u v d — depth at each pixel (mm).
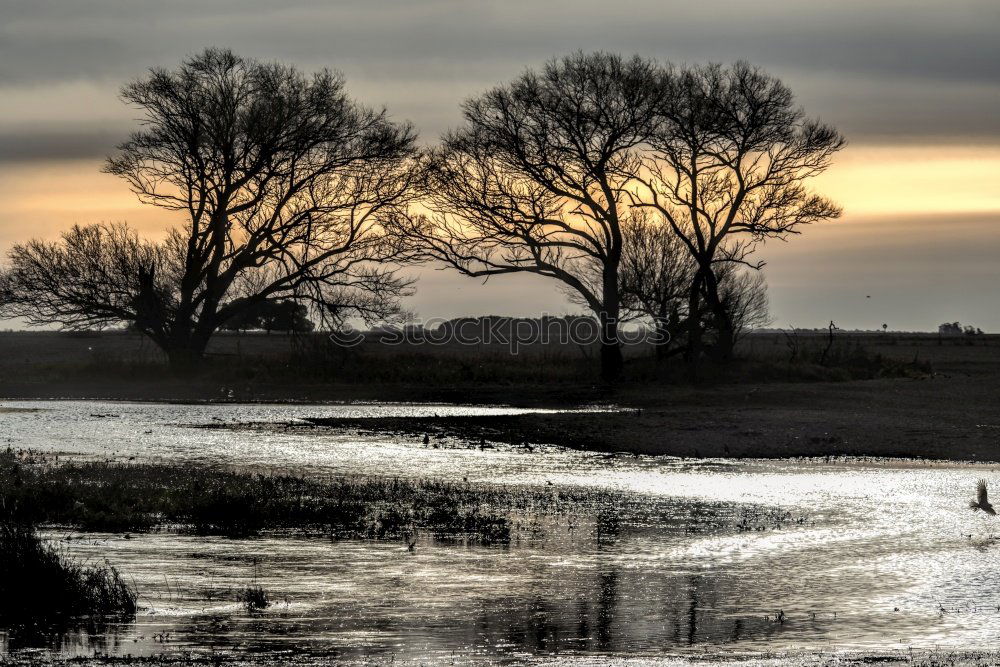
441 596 34906
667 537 44906
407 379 135875
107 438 80250
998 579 38156
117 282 135250
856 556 41656
